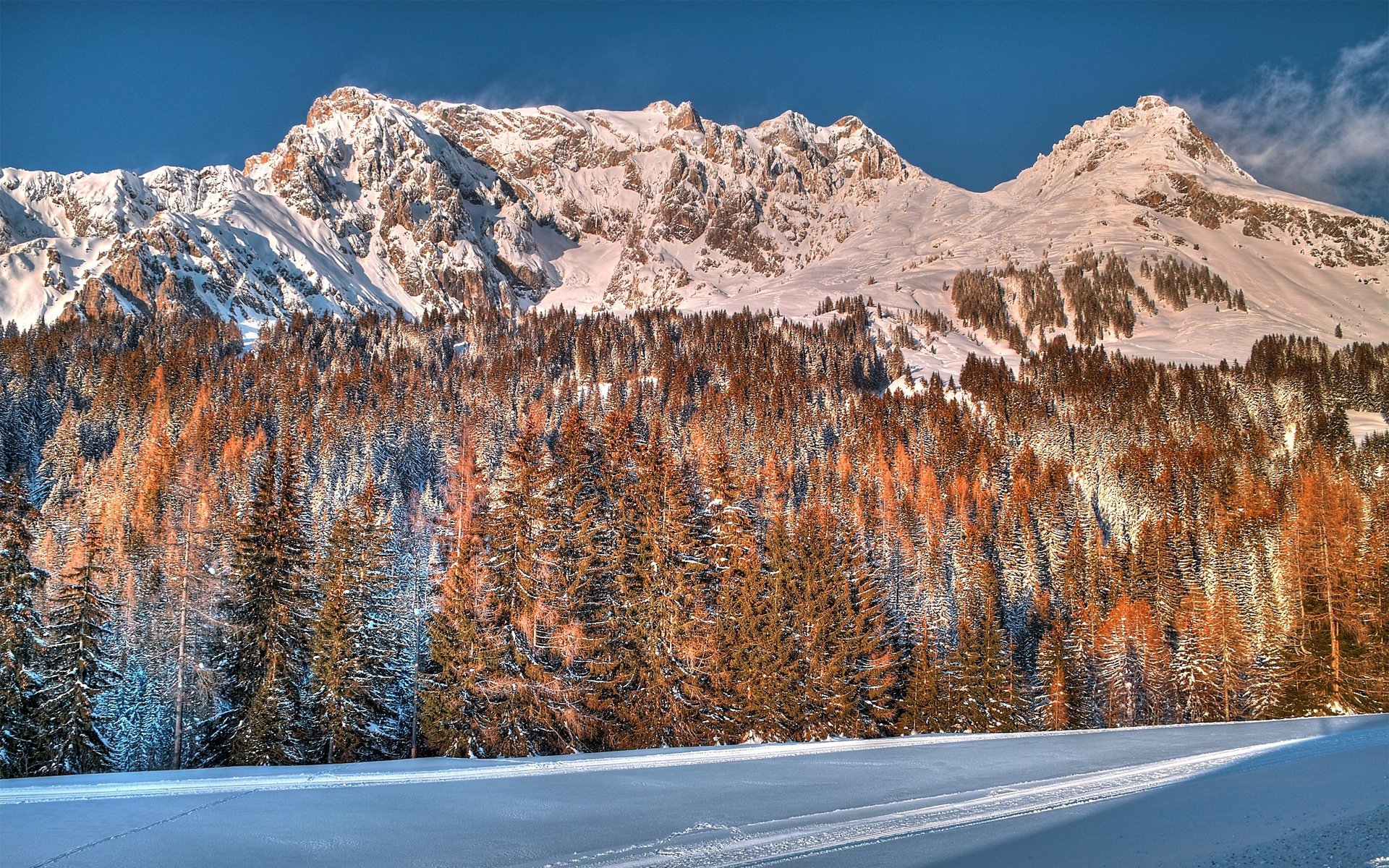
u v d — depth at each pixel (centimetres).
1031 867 1155
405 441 13138
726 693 4259
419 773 2392
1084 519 11000
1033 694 6312
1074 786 2039
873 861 1299
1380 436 14225
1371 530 7088
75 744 3603
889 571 8144
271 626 3809
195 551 4025
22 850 1466
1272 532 8669
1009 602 8256
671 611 4175
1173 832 1315
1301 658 6328
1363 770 1775
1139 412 16438
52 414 14012
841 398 17838
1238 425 16275
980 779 2198
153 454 11275
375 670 3912
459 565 3934
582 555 4147
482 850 1484
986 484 12712
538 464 4141
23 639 3544
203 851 1466
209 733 3812
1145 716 6819
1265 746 2714
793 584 4616
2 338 19950
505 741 3753
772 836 1542
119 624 5181
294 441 12256
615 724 4012
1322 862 991
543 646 3919
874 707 4597
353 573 3969
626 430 4909
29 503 3703
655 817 1752
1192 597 7488
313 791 2059
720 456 4831
